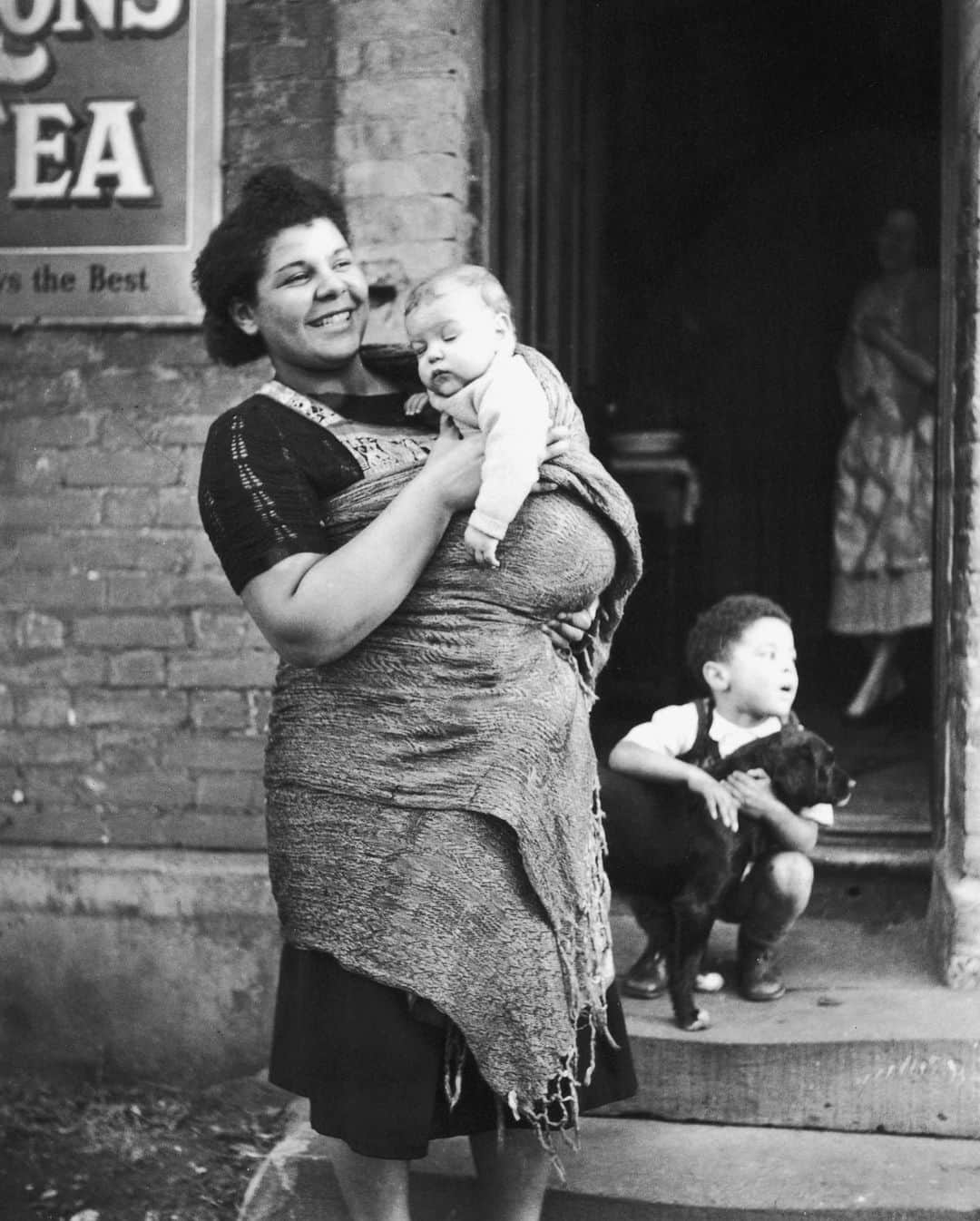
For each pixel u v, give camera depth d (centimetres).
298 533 238
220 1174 359
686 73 786
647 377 790
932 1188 296
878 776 508
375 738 242
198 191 392
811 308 784
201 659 400
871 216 781
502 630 243
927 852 405
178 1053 399
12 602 407
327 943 243
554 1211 297
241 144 390
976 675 348
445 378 241
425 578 242
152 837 405
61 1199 347
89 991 402
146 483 401
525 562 242
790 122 785
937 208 779
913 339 609
